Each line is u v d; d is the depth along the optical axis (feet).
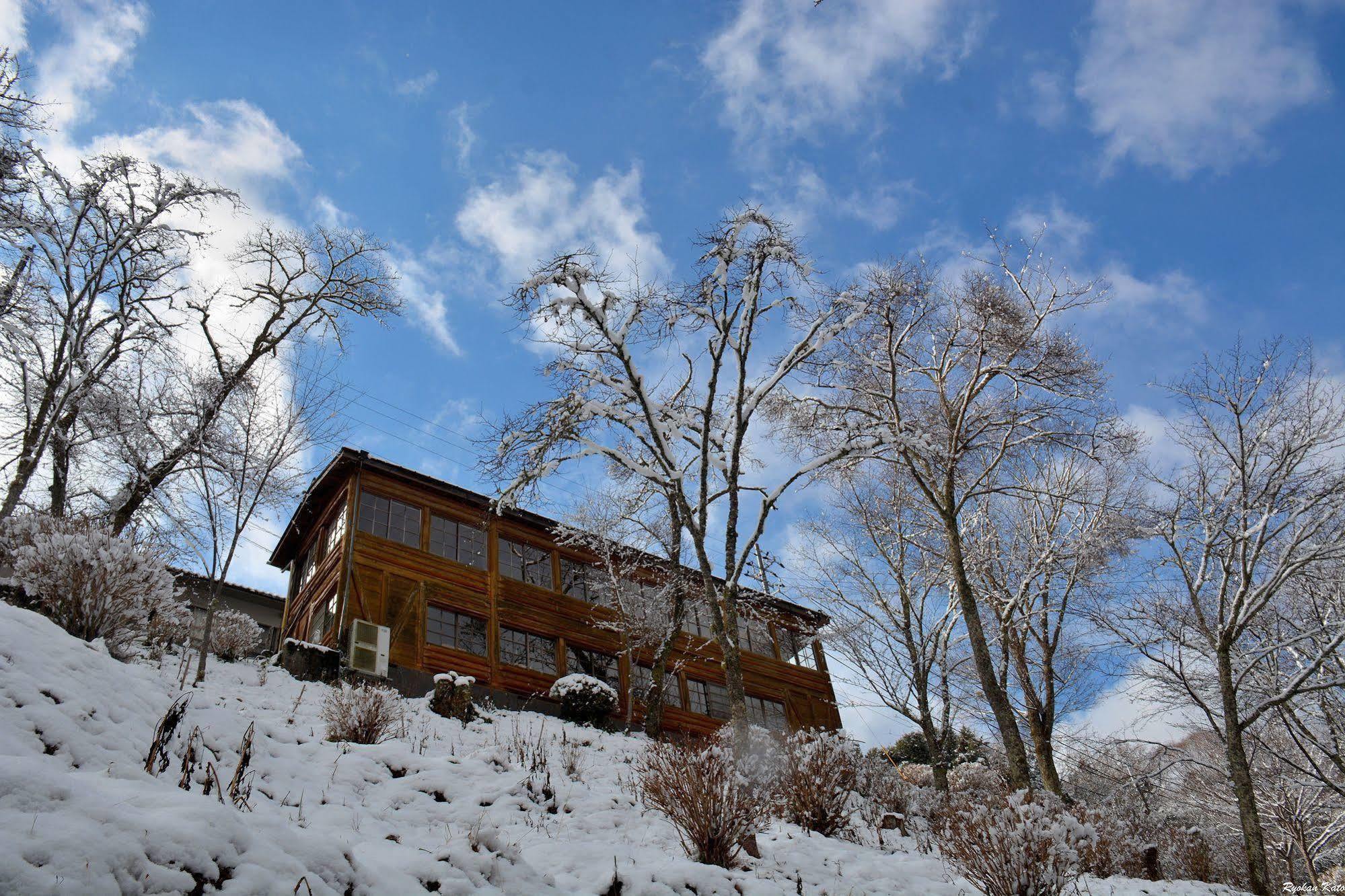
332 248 80.18
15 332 58.54
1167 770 64.28
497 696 63.36
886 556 69.56
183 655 49.78
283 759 28.94
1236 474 59.93
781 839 34.14
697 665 84.12
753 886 25.91
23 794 14.69
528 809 30.58
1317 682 55.72
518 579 77.41
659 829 32.04
